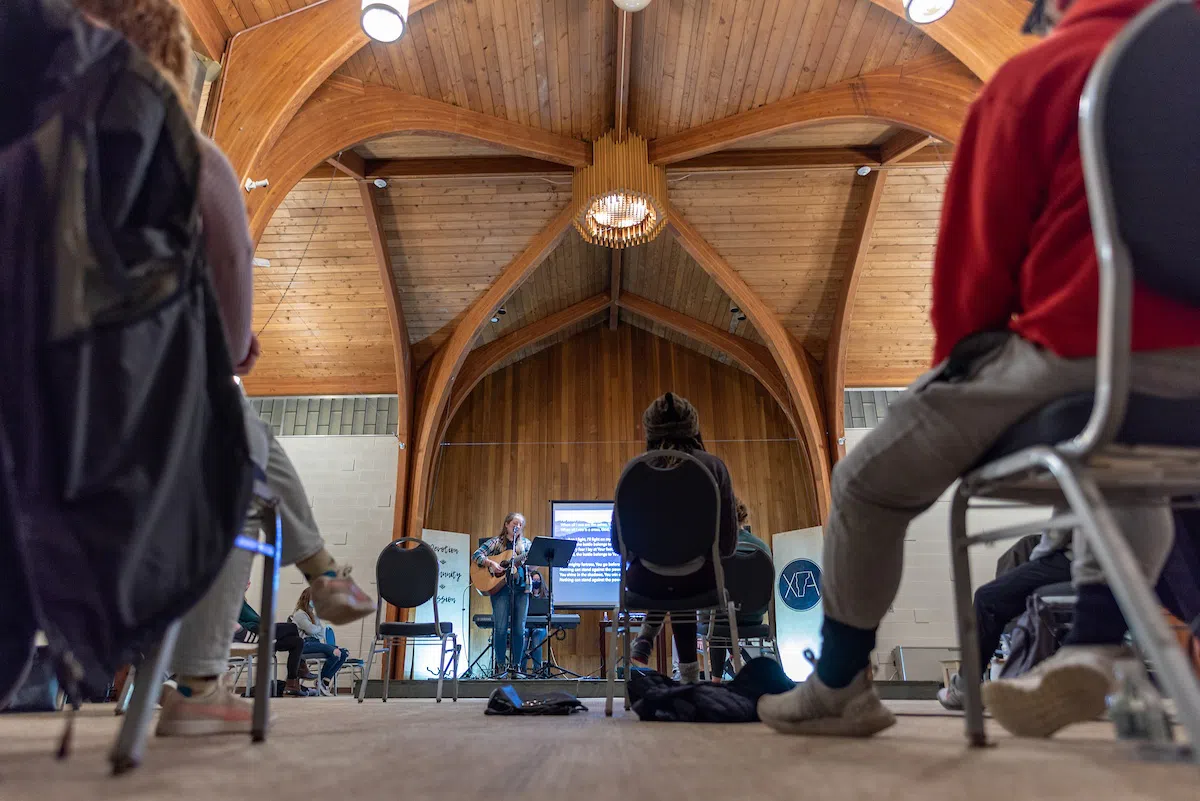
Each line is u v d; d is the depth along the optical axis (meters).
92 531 0.69
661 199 7.47
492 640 8.00
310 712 2.71
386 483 10.08
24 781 0.69
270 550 1.25
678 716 2.08
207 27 4.68
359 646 9.36
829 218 8.90
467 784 0.69
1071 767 0.76
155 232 0.79
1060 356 0.79
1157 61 0.67
